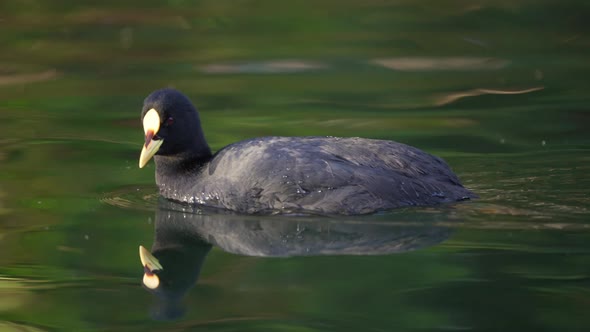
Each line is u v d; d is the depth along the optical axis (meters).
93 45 24.12
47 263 11.18
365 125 17.30
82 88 20.38
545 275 10.24
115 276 10.83
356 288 10.10
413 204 12.08
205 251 11.45
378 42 24.30
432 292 9.91
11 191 13.92
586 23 25.67
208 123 17.58
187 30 25.69
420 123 17.41
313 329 9.22
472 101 19.03
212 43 24.31
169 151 13.42
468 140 16.17
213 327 9.34
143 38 24.86
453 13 27.16
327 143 12.70
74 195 13.80
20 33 25.25
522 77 20.84
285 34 25.17
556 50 23.27
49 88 20.41
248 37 24.88
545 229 11.38
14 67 22.17
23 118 18.19
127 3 28.55
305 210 12.13
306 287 10.18
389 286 10.14
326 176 12.18
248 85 20.52
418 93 19.75
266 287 10.26
